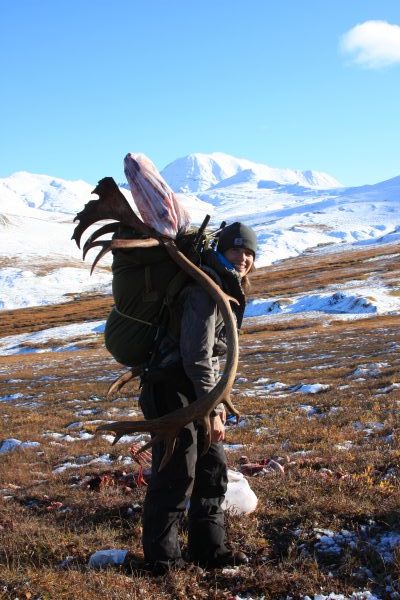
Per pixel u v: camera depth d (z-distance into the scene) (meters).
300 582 4.34
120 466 9.61
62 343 66.88
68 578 4.40
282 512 5.56
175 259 4.12
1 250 166.38
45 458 11.87
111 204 4.21
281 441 11.09
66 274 143.00
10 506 7.51
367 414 12.73
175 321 4.24
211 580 4.45
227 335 4.05
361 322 57.44
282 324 59.81
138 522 5.81
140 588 4.23
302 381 23.14
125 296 4.25
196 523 4.61
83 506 6.73
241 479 5.84
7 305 122.31
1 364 52.59
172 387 4.30
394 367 23.02
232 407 4.02
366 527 5.11
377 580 4.28
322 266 122.50
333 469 7.27
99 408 20.42
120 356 4.42
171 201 4.29
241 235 4.41
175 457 4.37
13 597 4.15
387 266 108.12
